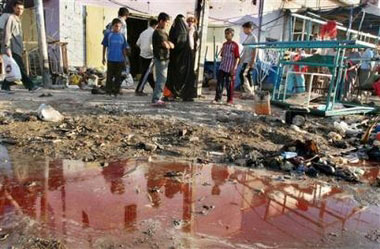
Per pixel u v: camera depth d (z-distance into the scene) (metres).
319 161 4.72
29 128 5.43
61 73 11.28
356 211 3.49
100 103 7.60
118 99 8.33
